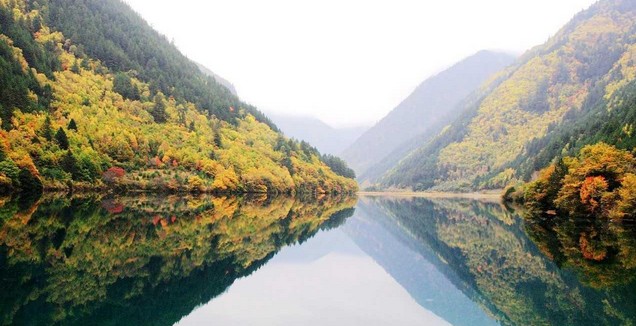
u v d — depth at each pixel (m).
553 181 97.31
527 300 33.34
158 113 181.25
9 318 22.52
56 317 23.36
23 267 33.91
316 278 41.53
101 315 24.38
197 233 60.22
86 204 86.75
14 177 95.06
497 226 92.12
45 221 58.88
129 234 53.94
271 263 46.03
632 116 112.81
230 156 173.50
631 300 30.77
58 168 109.62
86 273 33.56
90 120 139.62
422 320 29.27
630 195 69.62
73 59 180.00
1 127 103.94
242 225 74.62
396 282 43.34
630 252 48.38
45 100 132.75
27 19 184.62
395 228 102.12
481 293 36.81
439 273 49.66
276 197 180.12
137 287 30.89
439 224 105.56
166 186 137.12
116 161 131.38
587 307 29.78
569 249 53.09
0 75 116.19
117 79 188.38
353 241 77.12
